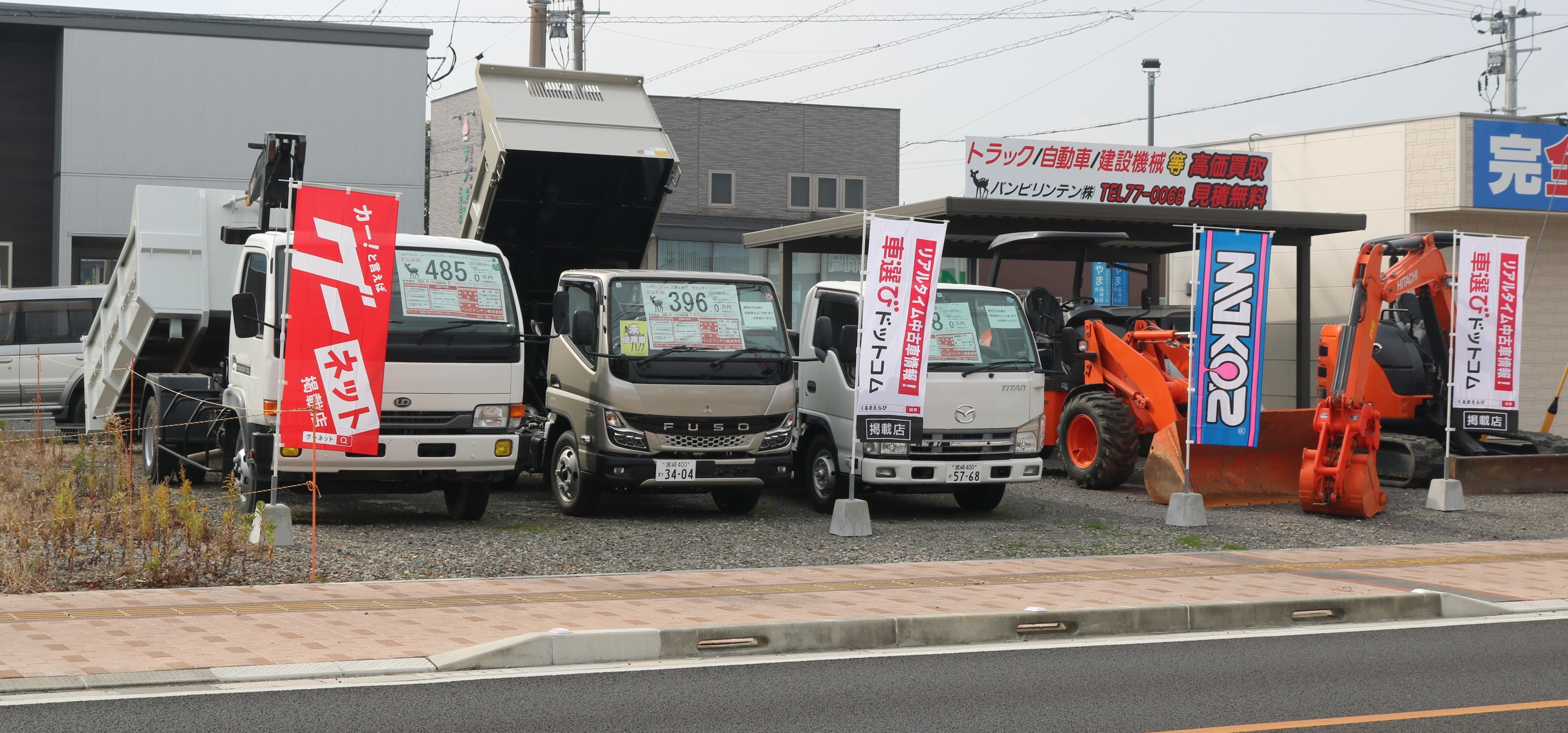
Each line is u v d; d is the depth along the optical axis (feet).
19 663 23.24
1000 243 59.67
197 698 21.68
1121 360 55.11
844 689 23.31
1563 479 55.88
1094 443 55.77
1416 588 33.73
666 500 50.85
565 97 51.72
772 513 47.67
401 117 95.61
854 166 135.85
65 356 75.41
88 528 36.29
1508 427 52.39
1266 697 22.97
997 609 29.58
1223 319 45.01
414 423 40.22
